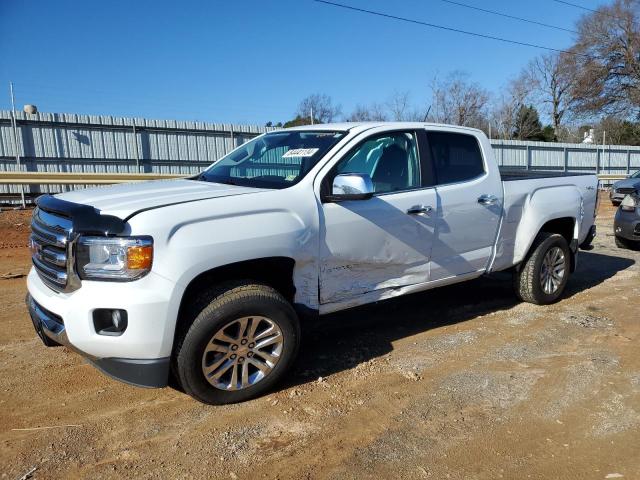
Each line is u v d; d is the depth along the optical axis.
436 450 3.05
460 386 3.83
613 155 31.20
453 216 4.62
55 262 3.24
